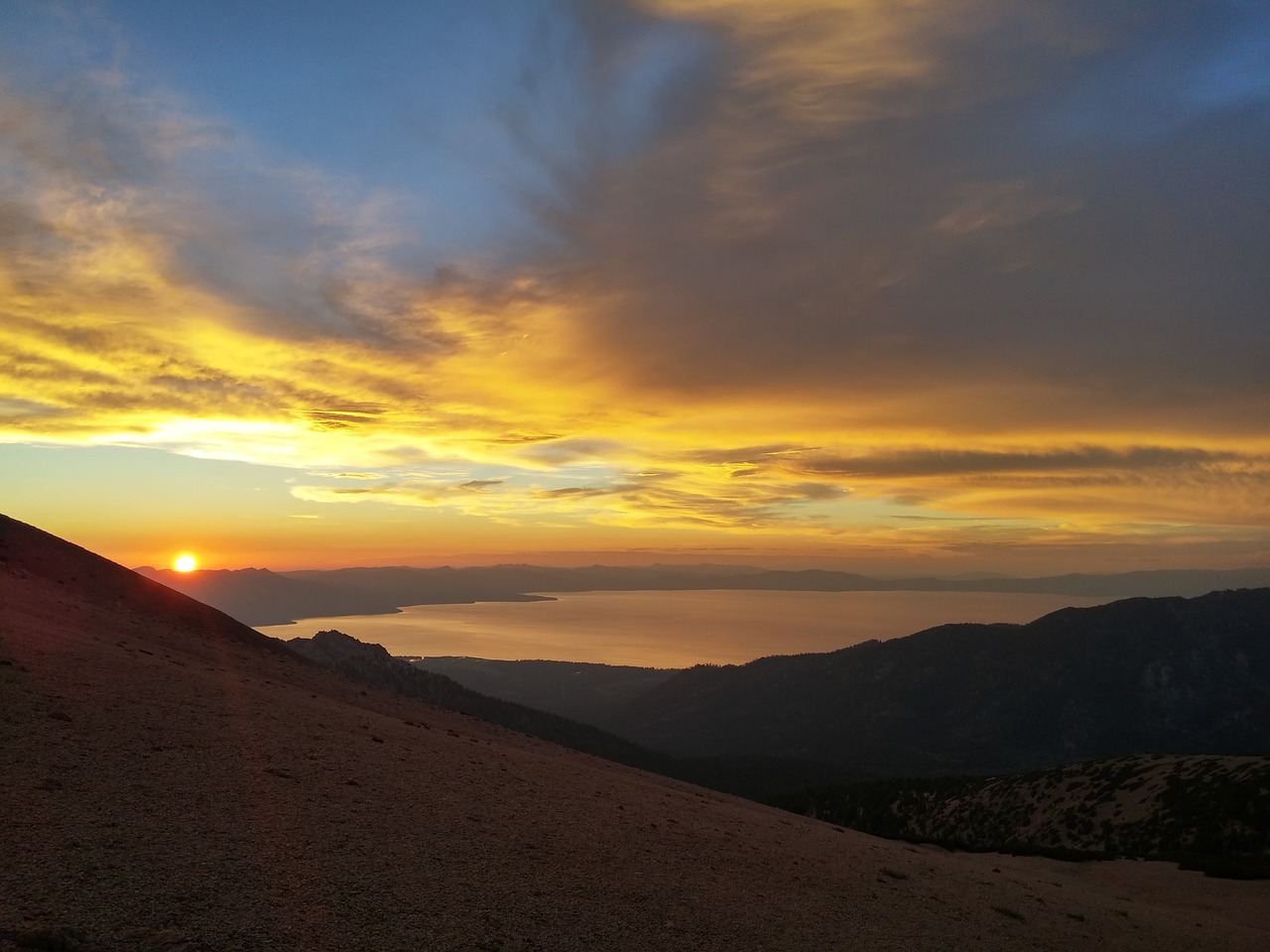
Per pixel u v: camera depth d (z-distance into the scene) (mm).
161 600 36406
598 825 15117
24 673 15250
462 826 12625
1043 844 56250
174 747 13242
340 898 8727
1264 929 22016
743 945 10258
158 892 7887
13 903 6988
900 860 20859
